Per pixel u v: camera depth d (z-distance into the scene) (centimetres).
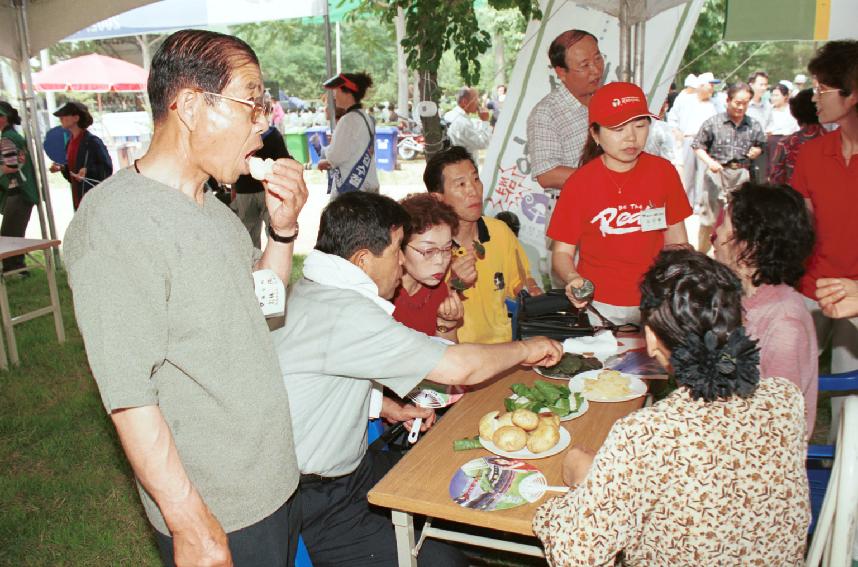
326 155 632
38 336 566
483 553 281
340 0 786
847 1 401
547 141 438
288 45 2839
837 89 287
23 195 720
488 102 1376
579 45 415
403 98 1541
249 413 146
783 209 190
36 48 711
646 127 285
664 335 143
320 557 199
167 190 136
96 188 138
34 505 331
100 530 310
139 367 128
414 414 241
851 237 299
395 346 179
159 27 761
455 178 284
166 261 132
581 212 302
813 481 217
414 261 242
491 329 301
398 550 182
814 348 196
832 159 299
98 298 127
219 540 136
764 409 135
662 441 131
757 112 835
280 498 157
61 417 416
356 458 204
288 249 180
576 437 195
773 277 195
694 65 1800
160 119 138
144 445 128
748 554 134
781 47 1786
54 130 791
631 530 136
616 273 304
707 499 131
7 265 746
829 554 145
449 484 174
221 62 135
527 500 164
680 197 306
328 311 183
